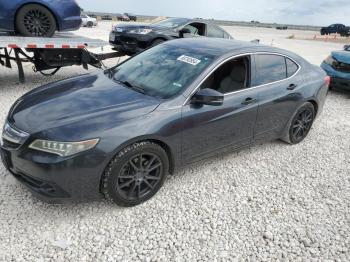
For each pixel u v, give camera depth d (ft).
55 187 8.84
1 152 9.72
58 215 9.77
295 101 14.51
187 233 9.54
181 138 10.68
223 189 11.87
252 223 10.22
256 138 13.73
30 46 20.39
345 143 17.03
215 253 8.91
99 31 80.79
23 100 10.98
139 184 10.25
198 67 11.51
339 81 25.95
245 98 12.30
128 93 11.02
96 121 9.23
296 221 10.51
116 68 13.64
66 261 8.20
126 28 28.45
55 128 8.89
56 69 25.32
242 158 14.35
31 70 27.50
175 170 11.29
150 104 10.24
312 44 90.53
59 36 24.98
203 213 10.47
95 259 8.35
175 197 11.14
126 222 9.75
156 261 8.47
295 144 16.24
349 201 11.84
